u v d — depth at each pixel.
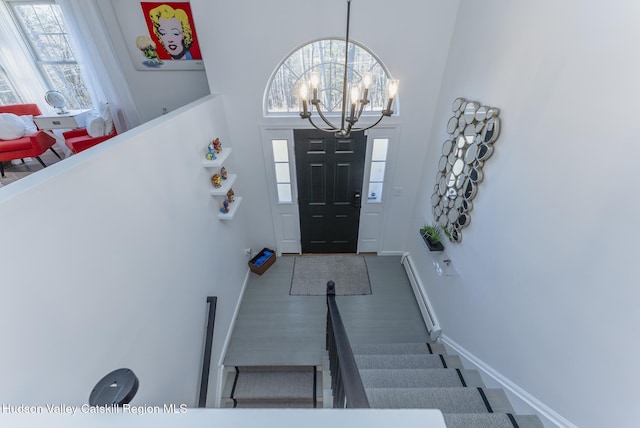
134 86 3.28
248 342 3.26
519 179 1.78
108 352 1.36
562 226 1.44
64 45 3.36
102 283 1.34
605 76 1.20
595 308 1.26
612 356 1.18
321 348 3.19
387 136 3.44
